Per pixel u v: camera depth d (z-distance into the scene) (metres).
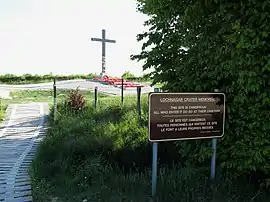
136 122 9.62
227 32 5.07
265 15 4.48
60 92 24.97
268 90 4.83
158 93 4.89
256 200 4.75
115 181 5.82
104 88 28.14
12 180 6.75
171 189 5.07
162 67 6.45
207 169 5.69
